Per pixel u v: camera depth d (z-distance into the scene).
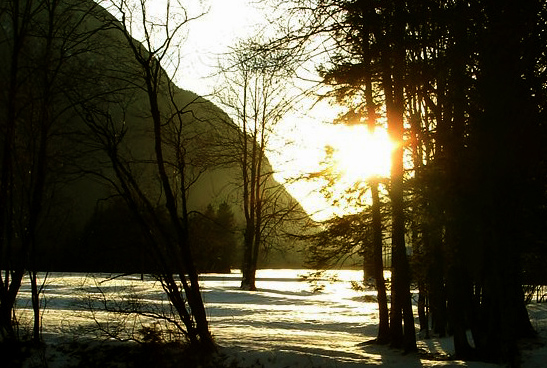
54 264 16.09
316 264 17.25
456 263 13.80
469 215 11.99
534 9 10.74
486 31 11.07
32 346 13.73
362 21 11.18
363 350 15.74
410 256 17.03
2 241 15.27
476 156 11.68
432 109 13.29
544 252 12.78
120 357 13.40
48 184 15.18
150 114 15.84
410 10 10.91
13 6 15.53
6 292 14.84
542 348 17.48
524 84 11.53
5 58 16.36
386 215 16.42
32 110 15.24
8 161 15.27
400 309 16.69
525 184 11.56
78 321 16.91
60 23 15.71
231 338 16.05
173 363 13.18
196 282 14.08
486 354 13.92
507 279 12.09
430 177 12.49
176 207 14.60
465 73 11.91
